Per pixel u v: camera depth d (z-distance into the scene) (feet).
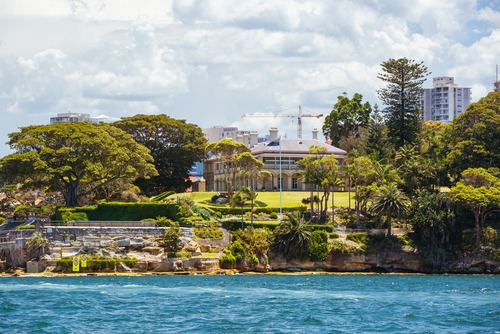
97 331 523.29
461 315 599.16
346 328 542.57
